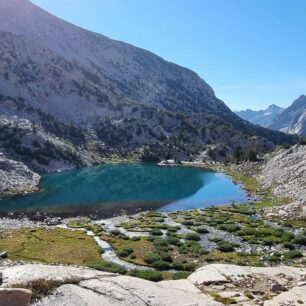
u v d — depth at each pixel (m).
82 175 166.38
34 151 180.38
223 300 22.61
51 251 53.09
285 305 22.23
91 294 19.67
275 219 75.81
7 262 41.97
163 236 63.97
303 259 47.31
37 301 18.69
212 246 56.41
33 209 96.62
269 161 159.38
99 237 63.34
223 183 147.50
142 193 125.38
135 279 22.19
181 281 26.02
